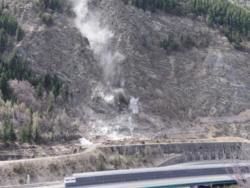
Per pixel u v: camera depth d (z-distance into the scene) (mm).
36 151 102875
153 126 133250
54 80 127812
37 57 135875
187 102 147500
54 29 146625
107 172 91688
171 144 117625
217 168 101125
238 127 142000
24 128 106312
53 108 121000
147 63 152500
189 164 113750
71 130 117875
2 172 89562
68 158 99250
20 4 150250
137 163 108188
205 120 143375
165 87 148250
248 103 153375
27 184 89125
